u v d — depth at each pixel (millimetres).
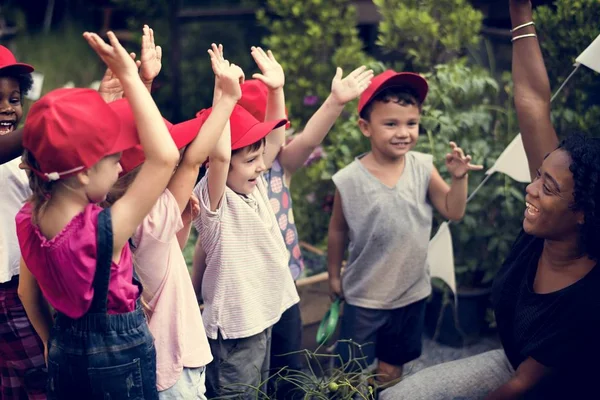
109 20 8500
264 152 2801
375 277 3070
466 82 3893
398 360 3197
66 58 8266
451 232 3879
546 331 2104
